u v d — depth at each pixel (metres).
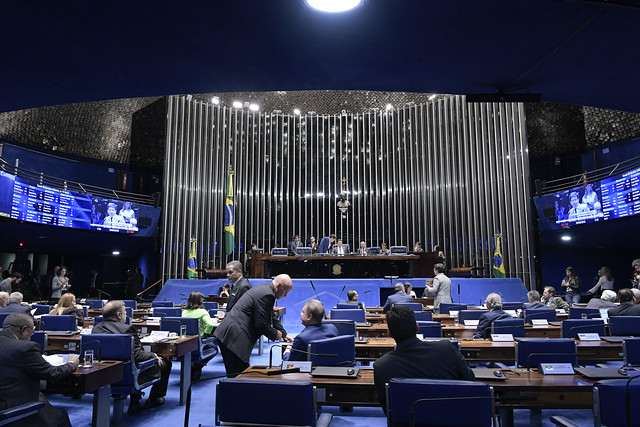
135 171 18.08
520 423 4.10
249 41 4.15
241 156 18.83
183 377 4.95
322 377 3.05
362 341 4.49
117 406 4.38
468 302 12.26
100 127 17.22
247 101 19.23
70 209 13.60
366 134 19.22
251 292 4.23
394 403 2.30
